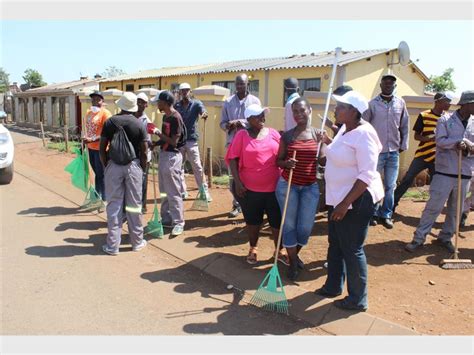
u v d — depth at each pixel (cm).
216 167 1095
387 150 591
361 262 378
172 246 552
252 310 400
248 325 373
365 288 384
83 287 437
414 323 368
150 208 737
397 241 557
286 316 389
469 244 555
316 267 488
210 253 523
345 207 359
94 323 370
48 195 828
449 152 505
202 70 1889
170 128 568
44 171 1098
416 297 413
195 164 716
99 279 457
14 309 389
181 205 594
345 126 380
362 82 1502
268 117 1081
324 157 445
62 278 456
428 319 374
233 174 477
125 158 519
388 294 419
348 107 362
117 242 530
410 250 524
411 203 730
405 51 838
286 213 445
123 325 368
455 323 368
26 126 3375
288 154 438
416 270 474
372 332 356
